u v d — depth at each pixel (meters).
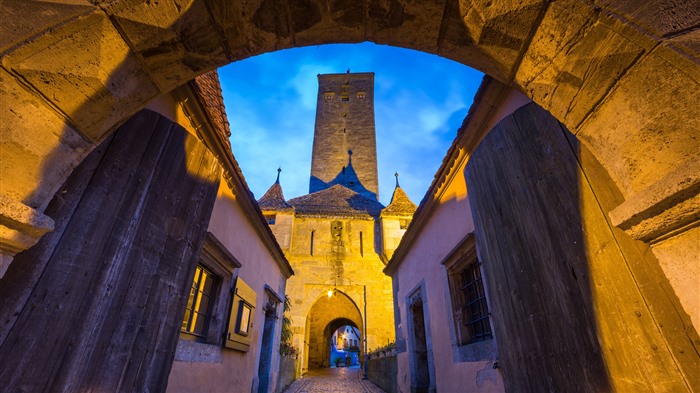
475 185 3.33
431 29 1.39
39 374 1.42
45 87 1.13
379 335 13.44
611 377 1.58
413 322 6.75
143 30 1.21
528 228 2.32
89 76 1.19
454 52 1.49
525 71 1.36
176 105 2.86
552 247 2.04
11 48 1.04
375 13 1.36
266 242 6.23
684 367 1.24
